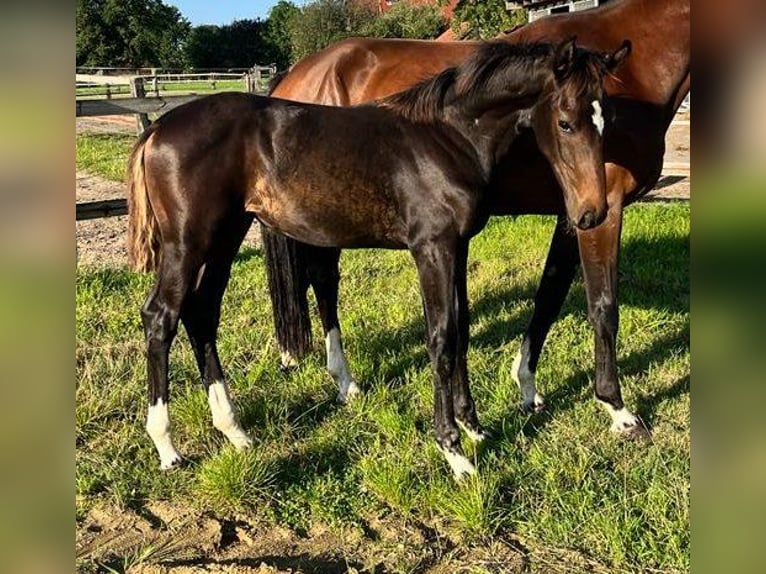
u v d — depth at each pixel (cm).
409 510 288
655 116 364
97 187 981
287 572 243
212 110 310
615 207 353
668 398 380
